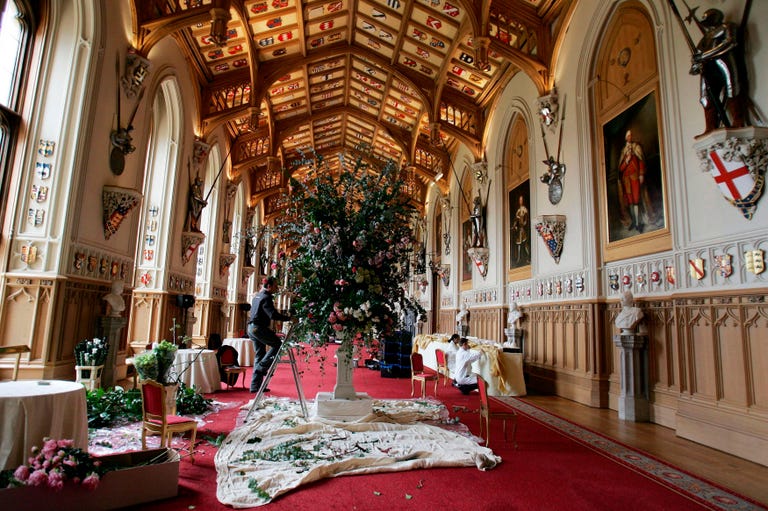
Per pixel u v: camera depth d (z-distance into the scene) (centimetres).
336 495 319
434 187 1977
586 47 777
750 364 450
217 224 1398
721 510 313
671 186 570
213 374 727
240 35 1071
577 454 438
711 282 504
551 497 328
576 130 800
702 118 529
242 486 324
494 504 312
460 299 1541
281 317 728
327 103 1720
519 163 1077
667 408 569
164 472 304
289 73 1355
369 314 493
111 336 668
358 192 561
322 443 430
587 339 740
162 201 991
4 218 579
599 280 727
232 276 1717
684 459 430
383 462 382
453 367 923
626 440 499
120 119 719
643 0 645
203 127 1148
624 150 685
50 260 588
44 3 614
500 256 1145
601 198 739
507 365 825
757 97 450
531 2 885
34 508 254
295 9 1061
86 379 587
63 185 604
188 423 380
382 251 516
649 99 633
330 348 1616
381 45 1268
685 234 546
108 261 715
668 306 578
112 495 281
